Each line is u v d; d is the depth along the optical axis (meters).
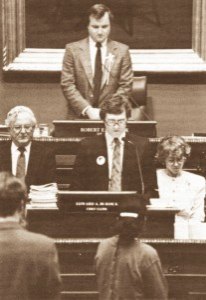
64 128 15.32
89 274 11.64
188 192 14.07
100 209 11.63
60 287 8.75
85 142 14.00
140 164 13.85
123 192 11.60
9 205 8.74
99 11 16.78
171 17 19.83
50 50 19.84
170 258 11.64
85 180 13.87
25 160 14.31
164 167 15.06
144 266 9.79
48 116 19.81
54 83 19.81
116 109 13.83
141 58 19.78
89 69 16.78
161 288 9.80
